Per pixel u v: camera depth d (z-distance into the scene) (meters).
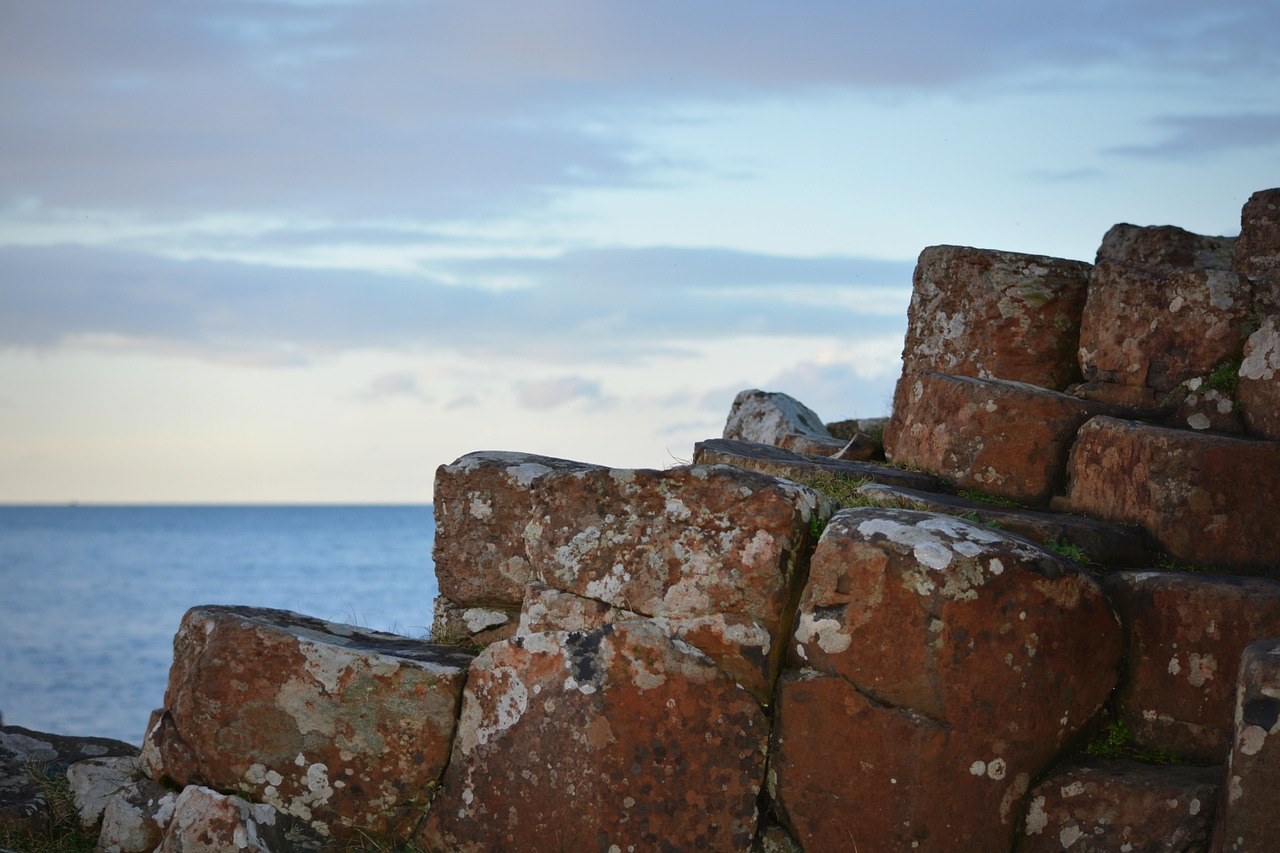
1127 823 4.74
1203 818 4.61
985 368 7.39
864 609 4.81
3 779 5.91
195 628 5.59
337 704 5.32
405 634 6.70
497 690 5.25
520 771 5.15
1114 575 5.36
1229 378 6.16
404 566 81.25
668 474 5.23
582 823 5.01
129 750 6.32
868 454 7.91
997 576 4.75
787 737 4.94
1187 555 5.63
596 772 5.01
